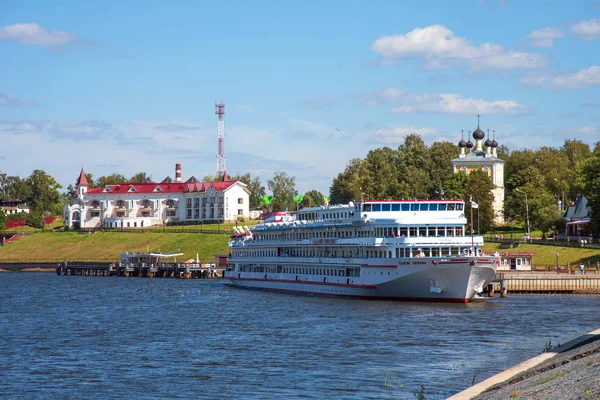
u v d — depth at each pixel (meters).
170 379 83.75
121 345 105.25
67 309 151.62
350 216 154.00
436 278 136.75
